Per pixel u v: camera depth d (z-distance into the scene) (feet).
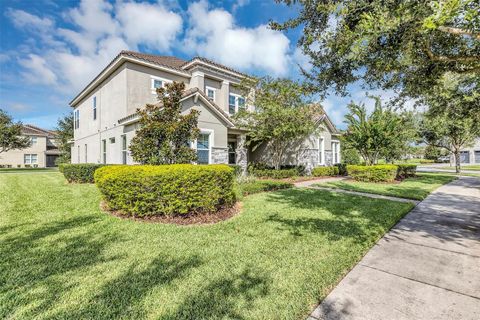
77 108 71.15
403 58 12.76
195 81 52.21
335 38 13.38
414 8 9.56
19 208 22.77
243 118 49.67
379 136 48.29
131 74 44.60
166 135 25.02
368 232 16.76
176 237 15.66
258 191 34.01
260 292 9.62
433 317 8.29
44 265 11.66
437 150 118.32
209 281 10.40
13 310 8.49
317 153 60.64
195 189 20.03
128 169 20.20
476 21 9.16
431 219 20.79
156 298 9.21
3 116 91.66
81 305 8.80
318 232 16.81
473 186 41.68
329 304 9.04
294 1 15.16
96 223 18.40
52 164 134.41
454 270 11.62
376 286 10.25
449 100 25.40
